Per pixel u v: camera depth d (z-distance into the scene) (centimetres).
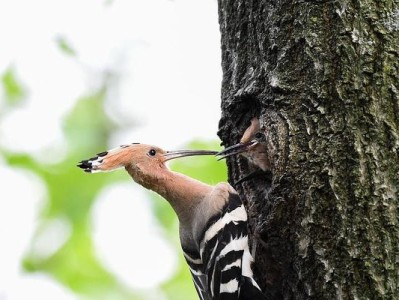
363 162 867
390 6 895
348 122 884
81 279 1583
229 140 1099
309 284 888
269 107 960
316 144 899
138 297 1567
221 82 1112
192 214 1096
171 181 1123
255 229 1005
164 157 1151
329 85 905
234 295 990
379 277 838
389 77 877
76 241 1606
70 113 1716
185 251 1102
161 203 1605
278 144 926
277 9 964
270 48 968
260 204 1041
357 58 891
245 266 998
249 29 1042
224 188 1070
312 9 930
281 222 920
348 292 852
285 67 943
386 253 839
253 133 1038
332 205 877
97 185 1623
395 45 882
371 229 850
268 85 966
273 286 966
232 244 1016
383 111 871
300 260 895
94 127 1703
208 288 1036
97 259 1596
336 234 869
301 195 901
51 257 1608
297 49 939
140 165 1138
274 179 927
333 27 913
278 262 935
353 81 888
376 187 856
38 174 1645
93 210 1609
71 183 1628
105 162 1134
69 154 1664
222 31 1116
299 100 925
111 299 1562
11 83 1752
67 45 1784
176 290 1570
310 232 888
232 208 1045
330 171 882
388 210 847
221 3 1122
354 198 864
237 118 1078
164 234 1603
